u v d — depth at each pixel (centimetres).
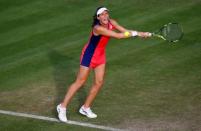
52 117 3039
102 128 2866
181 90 3338
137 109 3097
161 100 3206
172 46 4100
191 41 4178
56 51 4150
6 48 4269
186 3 5088
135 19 4762
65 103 2942
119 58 3922
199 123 2894
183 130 2819
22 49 4234
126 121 2945
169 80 3500
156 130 2830
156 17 4775
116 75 3622
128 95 3300
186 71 3631
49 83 3550
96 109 3117
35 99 3306
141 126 2878
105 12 2789
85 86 3488
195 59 3831
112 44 4219
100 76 2909
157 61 3831
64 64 3888
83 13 5012
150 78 3547
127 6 5125
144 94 3303
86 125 2906
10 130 2875
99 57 2870
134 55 3966
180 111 3047
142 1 5216
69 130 2853
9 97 3347
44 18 4950
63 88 3459
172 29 3053
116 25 2930
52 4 5284
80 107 3162
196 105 3119
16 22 4891
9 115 3081
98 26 2778
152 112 3050
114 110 3097
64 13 5050
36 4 5319
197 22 4591
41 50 4194
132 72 3662
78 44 4272
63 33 4550
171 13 4847
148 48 4091
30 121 2989
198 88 3356
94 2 5300
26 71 3775
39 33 4581
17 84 3550
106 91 3372
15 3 5388
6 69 3819
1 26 4803
